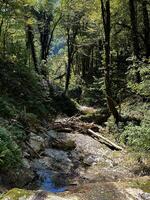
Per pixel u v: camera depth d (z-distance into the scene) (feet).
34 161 38.09
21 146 39.22
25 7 86.02
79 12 110.01
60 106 86.74
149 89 43.14
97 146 47.91
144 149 37.65
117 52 99.30
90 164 40.47
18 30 92.32
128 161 40.24
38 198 20.11
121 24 84.33
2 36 86.22
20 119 47.09
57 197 20.58
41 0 111.75
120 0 79.61
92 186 23.03
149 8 86.94
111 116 60.49
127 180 24.39
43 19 117.29
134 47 67.00
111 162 41.06
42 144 43.68
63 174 36.11
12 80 65.51
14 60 78.28
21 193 20.40
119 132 52.90
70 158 41.86
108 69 57.52
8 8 77.05
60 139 49.65
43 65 109.29
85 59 160.86
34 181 33.12
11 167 32.22
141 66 48.44
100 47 119.55
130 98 68.13
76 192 22.43
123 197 21.47
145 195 21.75
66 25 119.14
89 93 114.11
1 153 31.09
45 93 80.38
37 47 145.79
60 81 160.86
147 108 55.57
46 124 58.18
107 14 57.72
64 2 108.78
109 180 34.76
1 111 45.70
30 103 61.82
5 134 34.94
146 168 37.17
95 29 102.12
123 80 78.13
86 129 55.83
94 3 73.87
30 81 72.90
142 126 36.94
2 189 28.25
